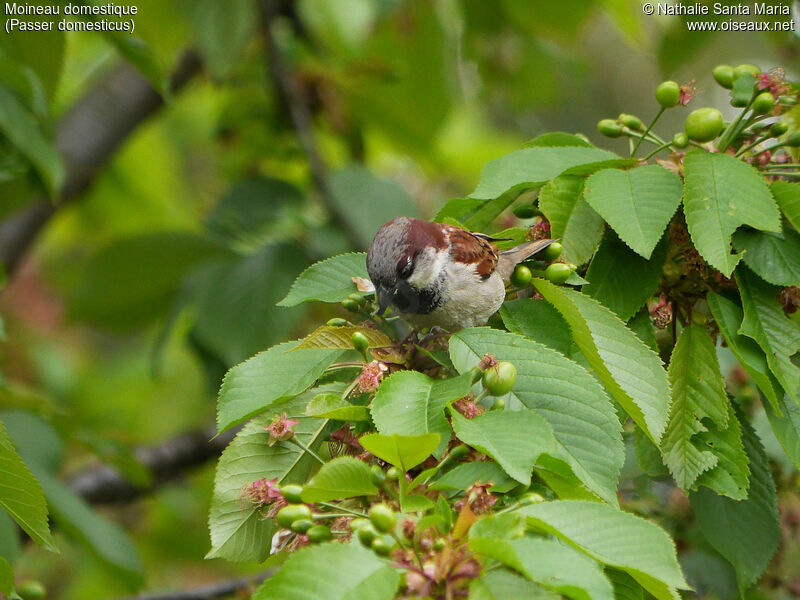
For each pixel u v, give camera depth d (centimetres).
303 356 487
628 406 473
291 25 1240
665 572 346
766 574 733
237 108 1199
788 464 737
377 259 607
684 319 582
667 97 583
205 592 905
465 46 1326
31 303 1334
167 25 1136
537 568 317
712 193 513
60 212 1316
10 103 762
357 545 359
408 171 1436
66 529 796
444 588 345
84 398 1334
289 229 1074
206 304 984
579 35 1230
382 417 415
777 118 612
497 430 399
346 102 1234
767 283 545
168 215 1456
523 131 1761
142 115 1227
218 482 476
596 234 560
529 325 519
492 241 646
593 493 418
